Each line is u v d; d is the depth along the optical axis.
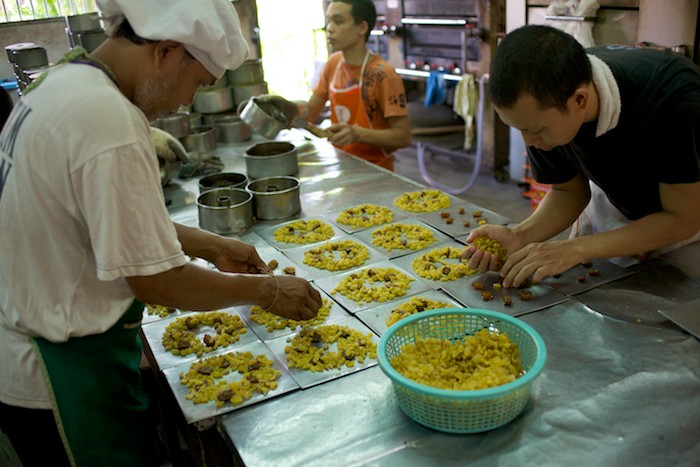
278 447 1.33
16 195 1.30
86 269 1.38
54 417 1.46
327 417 1.42
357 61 3.57
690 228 1.81
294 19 6.98
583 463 1.23
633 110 1.72
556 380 1.48
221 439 1.49
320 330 1.75
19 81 3.66
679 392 1.41
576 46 1.56
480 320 1.61
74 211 1.28
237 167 3.44
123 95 1.31
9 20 4.38
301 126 3.35
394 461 1.27
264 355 1.67
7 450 2.03
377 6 6.47
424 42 6.02
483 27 5.30
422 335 1.61
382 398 1.47
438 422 1.33
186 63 1.37
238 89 4.07
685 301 1.77
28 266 1.35
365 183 3.04
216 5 1.34
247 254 1.95
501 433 1.33
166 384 1.61
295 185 2.76
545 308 1.80
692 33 3.48
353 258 2.20
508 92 1.55
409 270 2.11
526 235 2.14
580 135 1.82
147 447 1.62
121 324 1.47
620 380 1.46
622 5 3.84
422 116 6.79
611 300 1.81
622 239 1.85
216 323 1.86
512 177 5.86
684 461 1.22
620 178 1.92
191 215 2.75
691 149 1.68
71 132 1.22
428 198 2.74
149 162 1.28
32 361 1.44
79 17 3.68
